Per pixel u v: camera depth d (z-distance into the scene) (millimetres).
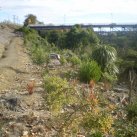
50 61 31266
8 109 11812
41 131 9773
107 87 17219
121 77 23859
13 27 117812
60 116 8531
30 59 35562
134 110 9828
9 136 9430
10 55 39125
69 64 29891
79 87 15953
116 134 8148
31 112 11586
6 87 17234
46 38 82250
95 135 7516
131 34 94625
